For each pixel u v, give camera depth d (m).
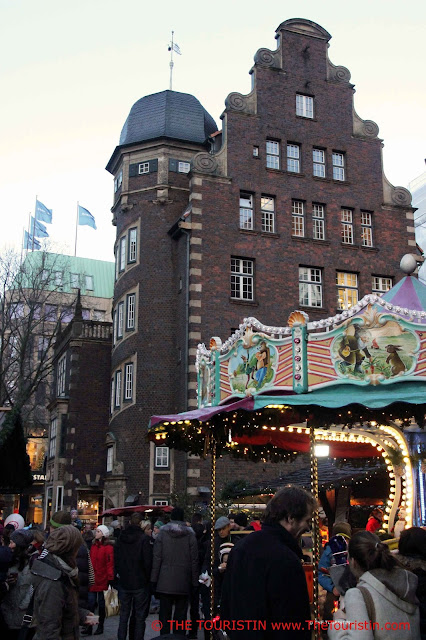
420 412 12.56
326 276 31.34
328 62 33.97
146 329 31.66
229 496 25.67
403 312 10.19
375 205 33.22
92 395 36.97
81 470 35.81
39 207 67.25
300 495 4.58
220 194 30.33
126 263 33.47
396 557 5.39
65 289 77.81
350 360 10.45
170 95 35.50
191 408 27.66
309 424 11.96
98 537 13.08
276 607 4.15
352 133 33.59
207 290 29.05
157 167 33.47
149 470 29.67
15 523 10.84
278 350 11.23
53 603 5.76
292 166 32.25
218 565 11.10
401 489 14.95
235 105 31.56
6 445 23.95
